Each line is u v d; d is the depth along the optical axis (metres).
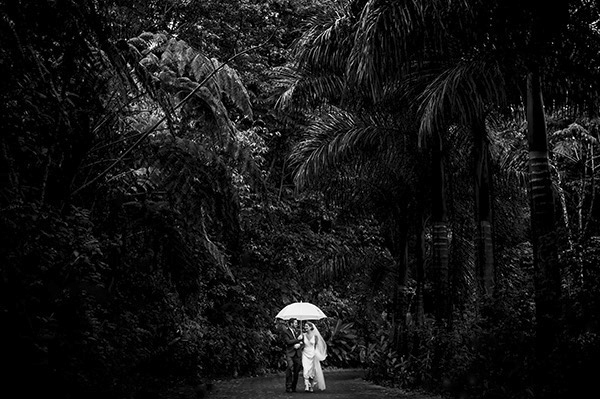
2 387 6.22
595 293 7.73
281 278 23.86
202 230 12.58
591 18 9.29
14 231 6.75
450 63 10.88
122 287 12.51
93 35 8.23
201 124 12.40
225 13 20.45
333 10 13.78
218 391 14.17
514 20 9.22
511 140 16.53
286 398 12.46
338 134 14.84
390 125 14.63
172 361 14.45
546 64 9.87
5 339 6.30
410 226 17.72
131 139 11.55
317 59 13.19
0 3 6.58
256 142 19.64
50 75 7.90
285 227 24.38
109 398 8.09
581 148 22.97
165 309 14.31
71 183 9.32
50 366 6.88
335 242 25.33
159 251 12.07
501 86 10.37
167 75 11.34
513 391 8.76
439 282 13.94
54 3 7.10
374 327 26.48
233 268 21.61
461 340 11.88
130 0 11.47
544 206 9.52
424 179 15.40
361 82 11.29
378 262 19.83
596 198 25.19
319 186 16.66
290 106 14.52
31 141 8.15
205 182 11.85
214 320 20.67
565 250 8.42
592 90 10.09
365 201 16.95
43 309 7.17
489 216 13.80
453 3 9.44
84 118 9.44
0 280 6.31
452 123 13.00
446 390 11.56
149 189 11.95
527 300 9.62
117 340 9.96
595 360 7.51
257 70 21.86
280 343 24.05
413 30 9.87
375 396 12.64
